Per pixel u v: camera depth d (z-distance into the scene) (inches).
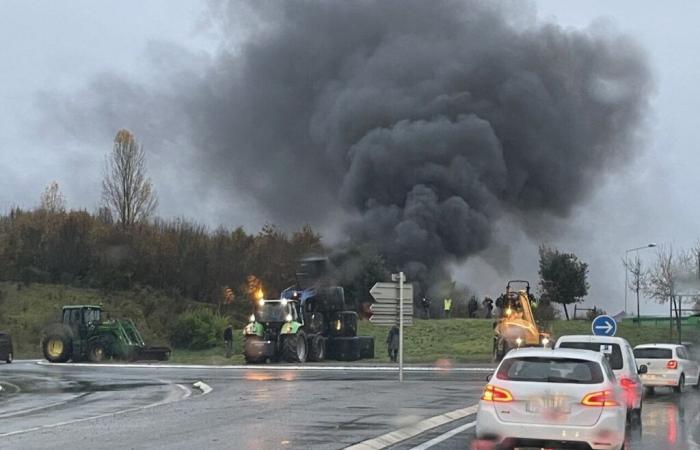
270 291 2397.9
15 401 813.9
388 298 995.9
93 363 1585.9
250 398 788.6
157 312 2287.2
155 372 1284.4
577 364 467.5
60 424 591.5
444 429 586.2
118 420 613.3
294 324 1485.0
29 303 2257.6
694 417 741.3
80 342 1624.0
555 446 450.9
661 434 610.9
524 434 452.1
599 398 450.6
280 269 2434.8
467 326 1990.7
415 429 571.2
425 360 1541.6
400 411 671.1
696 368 1128.8
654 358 1024.9
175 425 577.9
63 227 2541.8
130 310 2258.9
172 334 1968.5
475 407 714.8
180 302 2370.8
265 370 1320.1
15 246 2500.0
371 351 1640.0
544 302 2224.4
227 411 669.3
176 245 2534.5
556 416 449.7
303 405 717.3
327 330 1595.7
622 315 2679.6
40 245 2517.2
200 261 2497.5
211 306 2364.7
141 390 938.1
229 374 1218.0
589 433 445.4
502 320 1425.9
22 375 1229.1
